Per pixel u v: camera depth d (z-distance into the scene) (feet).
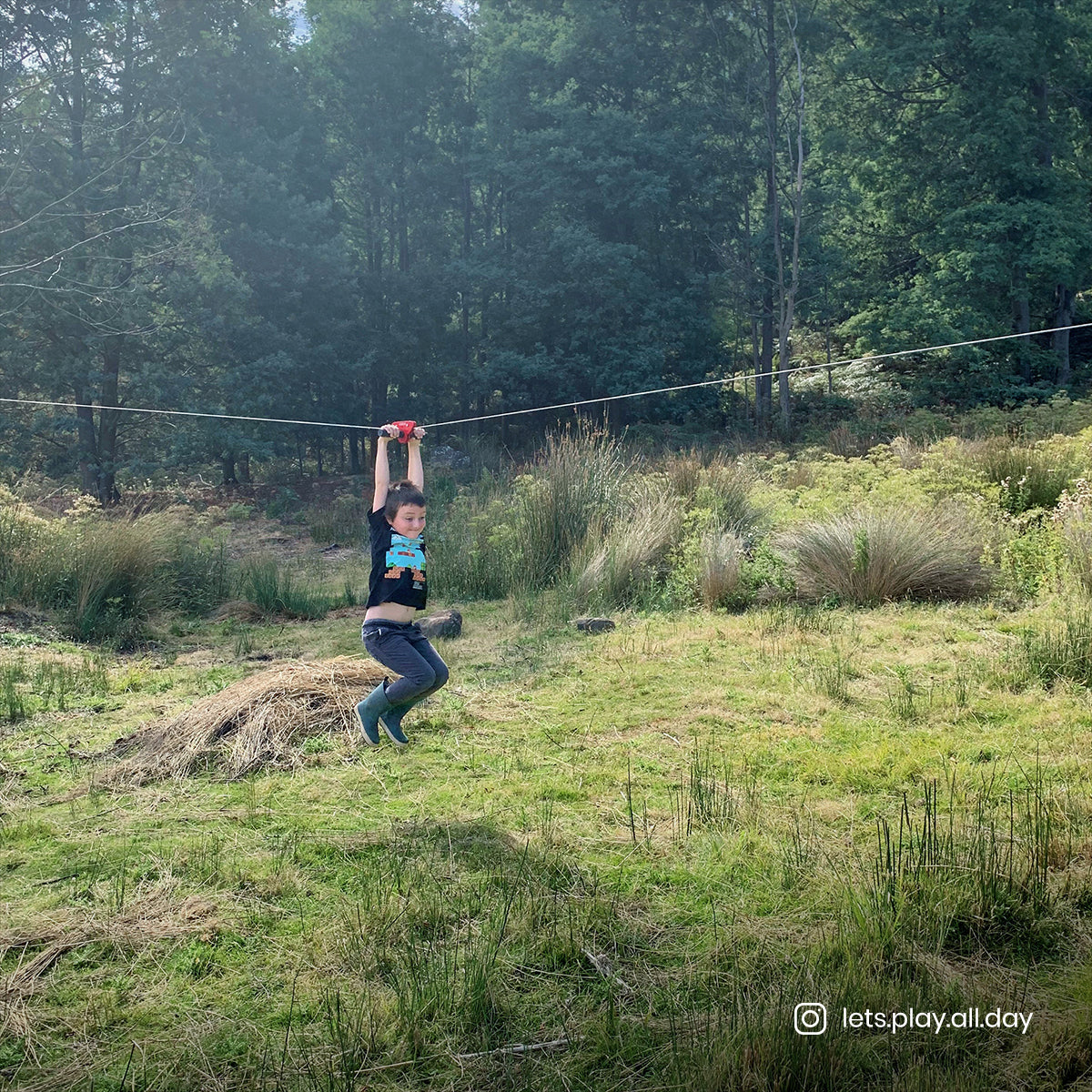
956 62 80.53
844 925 10.40
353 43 85.61
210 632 29.63
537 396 87.81
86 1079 8.64
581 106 82.43
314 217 73.92
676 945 10.48
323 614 31.89
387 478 14.87
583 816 13.80
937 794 13.82
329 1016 9.28
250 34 74.18
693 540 30.01
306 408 77.25
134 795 15.30
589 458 36.83
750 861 12.16
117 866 12.69
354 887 11.97
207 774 16.16
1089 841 12.05
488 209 94.58
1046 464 34.30
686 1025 9.08
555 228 80.89
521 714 18.71
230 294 66.74
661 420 84.02
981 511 30.12
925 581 26.23
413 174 88.89
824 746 16.14
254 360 70.23
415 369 87.10
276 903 11.64
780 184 85.15
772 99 77.61
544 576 32.30
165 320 67.67
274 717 17.53
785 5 76.89
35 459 69.41
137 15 67.87
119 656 26.25
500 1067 8.67
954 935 10.37
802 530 28.84
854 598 26.37
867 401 75.77
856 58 78.95
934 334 76.28
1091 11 80.48
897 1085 8.04
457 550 35.09
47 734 18.60
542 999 9.64
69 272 62.23
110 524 33.68
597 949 10.43
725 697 19.11
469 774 15.75
